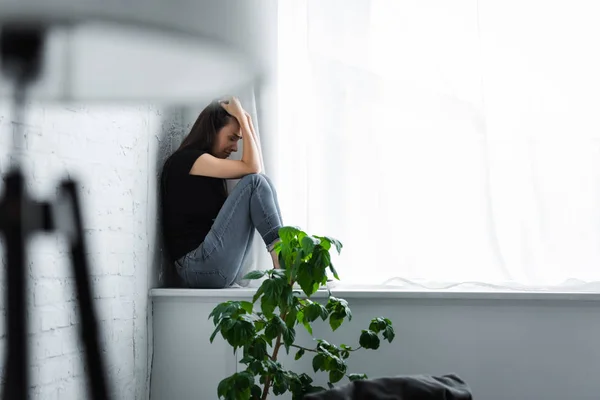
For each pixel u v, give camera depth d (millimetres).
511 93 2834
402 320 2369
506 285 2691
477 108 2822
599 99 2787
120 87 561
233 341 1867
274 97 2850
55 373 1843
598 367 2291
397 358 2361
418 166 2844
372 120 2863
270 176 2830
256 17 489
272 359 2053
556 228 2762
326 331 2393
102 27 413
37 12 396
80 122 2020
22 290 585
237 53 474
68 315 1913
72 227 631
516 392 2316
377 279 2809
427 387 1256
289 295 1939
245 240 2559
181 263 2568
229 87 560
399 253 2820
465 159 2820
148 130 2555
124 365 2277
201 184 2617
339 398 1146
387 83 2881
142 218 2479
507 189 2801
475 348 2336
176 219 2611
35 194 1752
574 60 2812
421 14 2885
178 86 561
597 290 2660
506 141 2818
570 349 2305
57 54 472
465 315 2348
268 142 2836
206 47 460
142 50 469
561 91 2811
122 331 2271
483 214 2785
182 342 2480
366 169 2852
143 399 2432
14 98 556
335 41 2893
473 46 2854
